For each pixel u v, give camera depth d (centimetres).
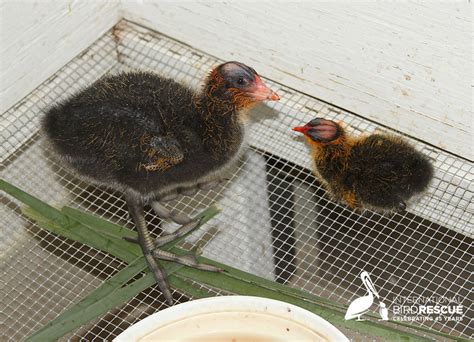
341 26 86
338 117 91
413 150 87
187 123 84
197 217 86
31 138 89
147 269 83
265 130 92
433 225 88
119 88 85
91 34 92
